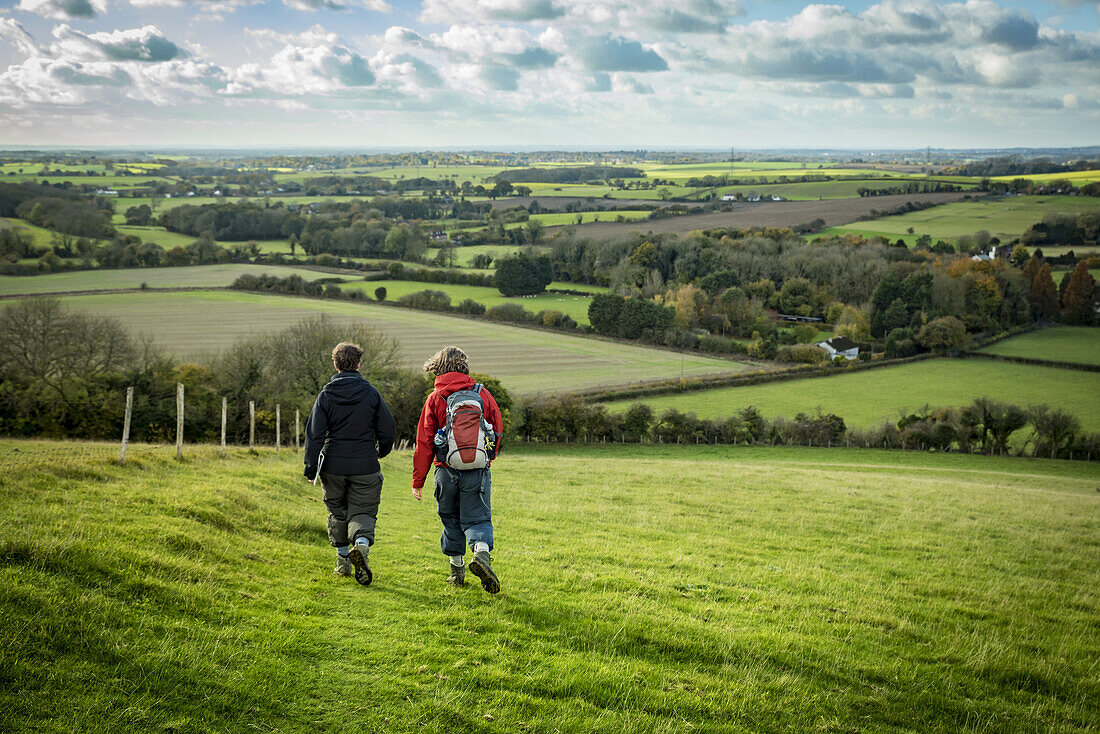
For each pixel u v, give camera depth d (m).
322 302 114.88
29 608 5.50
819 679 6.70
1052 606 10.33
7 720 4.32
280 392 51.03
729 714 5.82
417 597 7.68
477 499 7.53
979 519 19.23
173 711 4.80
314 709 5.12
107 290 113.00
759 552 13.16
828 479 27.73
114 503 9.44
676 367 87.12
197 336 89.00
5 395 45.03
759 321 105.56
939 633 8.43
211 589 6.88
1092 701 6.92
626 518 16.28
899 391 79.88
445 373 7.61
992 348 98.75
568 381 79.06
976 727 6.16
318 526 11.50
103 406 44.28
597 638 6.98
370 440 7.73
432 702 5.33
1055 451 58.09
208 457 18.14
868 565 12.66
